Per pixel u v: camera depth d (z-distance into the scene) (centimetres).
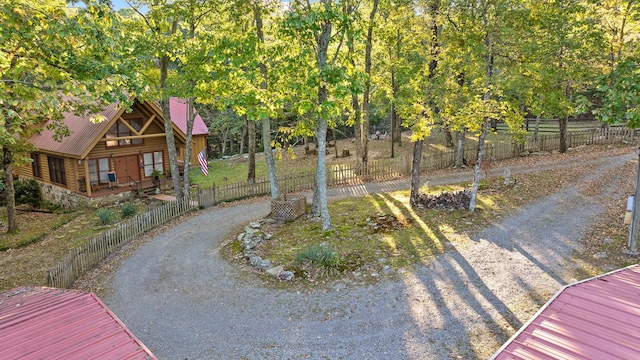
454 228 1594
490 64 1681
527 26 1691
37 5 1179
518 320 953
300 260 1346
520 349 519
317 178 1723
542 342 529
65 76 1221
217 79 1895
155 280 1351
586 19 2423
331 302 1110
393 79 2511
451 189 2197
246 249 1529
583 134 3259
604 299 630
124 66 1345
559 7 1994
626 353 486
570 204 1769
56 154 2566
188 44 1845
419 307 1048
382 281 1207
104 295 1258
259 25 1902
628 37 2694
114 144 2706
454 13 1805
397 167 2762
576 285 692
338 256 1388
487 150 2945
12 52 1184
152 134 2703
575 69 2275
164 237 1808
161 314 1116
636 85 1012
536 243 1387
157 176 2808
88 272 1447
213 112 4769
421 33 1864
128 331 606
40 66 1218
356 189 2467
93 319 652
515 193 1992
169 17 1947
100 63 1262
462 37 1703
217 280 1318
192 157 3741
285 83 1720
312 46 1617
